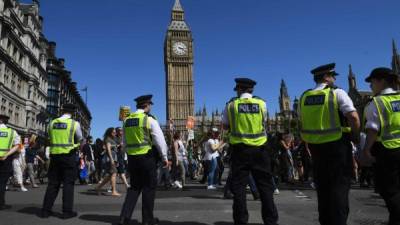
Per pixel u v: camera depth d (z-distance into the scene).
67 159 9.45
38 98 72.62
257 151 7.55
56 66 86.69
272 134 14.84
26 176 22.72
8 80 55.12
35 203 12.30
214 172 17.30
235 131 7.69
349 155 6.34
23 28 62.22
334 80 6.79
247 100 7.77
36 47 71.38
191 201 12.50
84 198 13.73
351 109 6.19
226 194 13.37
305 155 19.03
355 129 6.17
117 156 17.62
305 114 6.61
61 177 9.62
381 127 6.41
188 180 26.42
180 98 150.62
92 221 8.80
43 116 75.31
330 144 6.30
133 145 8.52
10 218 9.23
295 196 13.97
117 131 19.23
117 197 14.17
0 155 10.85
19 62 61.31
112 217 9.34
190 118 36.00
